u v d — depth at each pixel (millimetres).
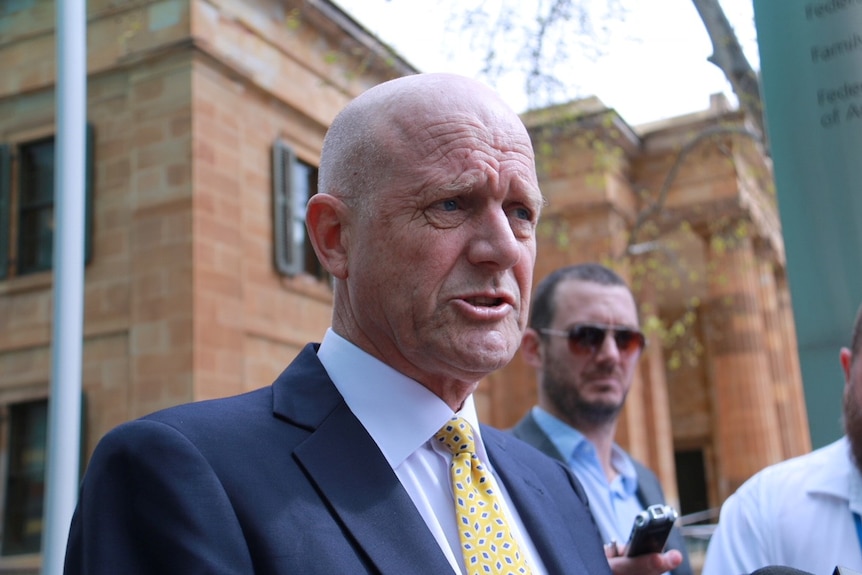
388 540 1465
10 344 10320
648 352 16188
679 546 3359
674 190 15930
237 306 9875
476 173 1601
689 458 20234
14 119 10766
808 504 2584
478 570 1548
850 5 2598
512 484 1862
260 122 10664
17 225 10570
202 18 9820
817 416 2619
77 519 1466
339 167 1719
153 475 1393
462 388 1766
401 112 1659
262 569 1383
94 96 10211
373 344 1708
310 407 1640
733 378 16641
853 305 2553
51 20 10625
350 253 1697
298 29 11188
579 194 15188
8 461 10156
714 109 11539
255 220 10430
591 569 1870
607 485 3381
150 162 9758
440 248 1593
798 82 2664
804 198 2643
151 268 9555
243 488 1440
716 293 16828
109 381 9609
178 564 1327
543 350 3551
